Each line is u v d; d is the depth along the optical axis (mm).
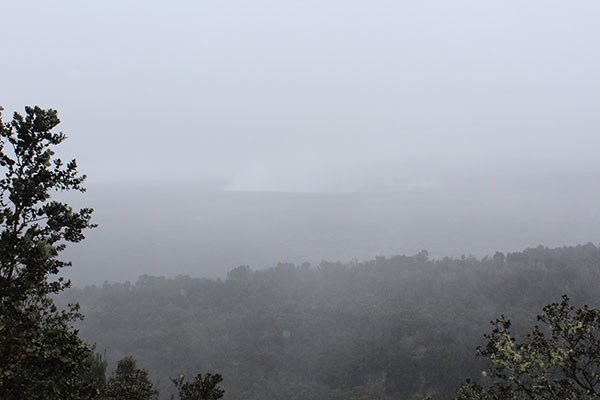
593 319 9102
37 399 7043
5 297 7797
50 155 7977
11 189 7652
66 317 8727
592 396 8930
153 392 19625
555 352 9133
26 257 7453
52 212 8086
